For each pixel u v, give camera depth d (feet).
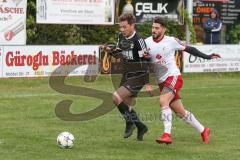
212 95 164.76
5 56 184.75
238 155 87.66
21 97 152.56
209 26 283.79
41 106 137.08
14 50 186.39
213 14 284.20
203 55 92.63
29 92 163.84
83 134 102.94
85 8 224.94
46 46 192.03
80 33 236.43
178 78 92.02
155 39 91.91
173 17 252.42
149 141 97.30
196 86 188.03
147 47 91.91
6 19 200.64
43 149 89.25
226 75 226.79
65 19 220.64
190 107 140.36
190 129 109.70
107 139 98.48
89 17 226.58
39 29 226.79
